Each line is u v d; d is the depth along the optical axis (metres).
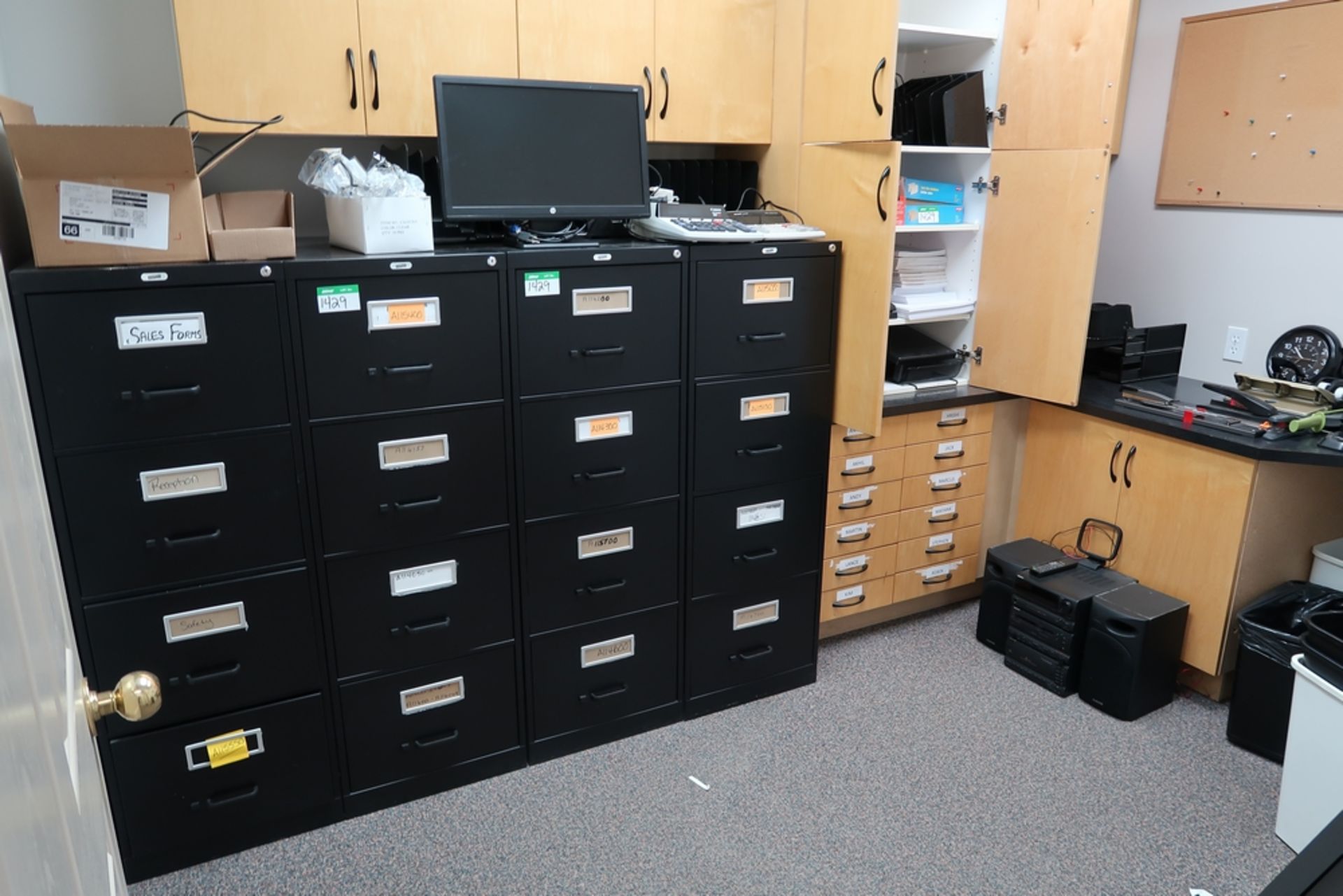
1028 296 2.77
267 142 2.31
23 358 1.62
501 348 2.03
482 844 2.05
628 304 2.15
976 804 2.17
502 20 2.18
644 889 1.92
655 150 2.82
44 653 0.69
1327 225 2.68
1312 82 2.63
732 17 2.47
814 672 2.72
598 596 2.32
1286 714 2.25
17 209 1.86
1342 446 2.24
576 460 2.19
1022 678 2.73
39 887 0.51
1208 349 3.05
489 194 2.08
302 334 1.83
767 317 2.36
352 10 2.02
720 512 2.44
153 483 1.77
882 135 2.24
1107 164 2.50
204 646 1.90
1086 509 2.86
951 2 2.86
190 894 1.91
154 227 1.68
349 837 2.08
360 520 1.98
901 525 2.92
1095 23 2.47
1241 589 2.45
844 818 2.13
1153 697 2.52
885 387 2.84
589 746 2.41
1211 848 2.02
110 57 2.11
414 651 2.12
